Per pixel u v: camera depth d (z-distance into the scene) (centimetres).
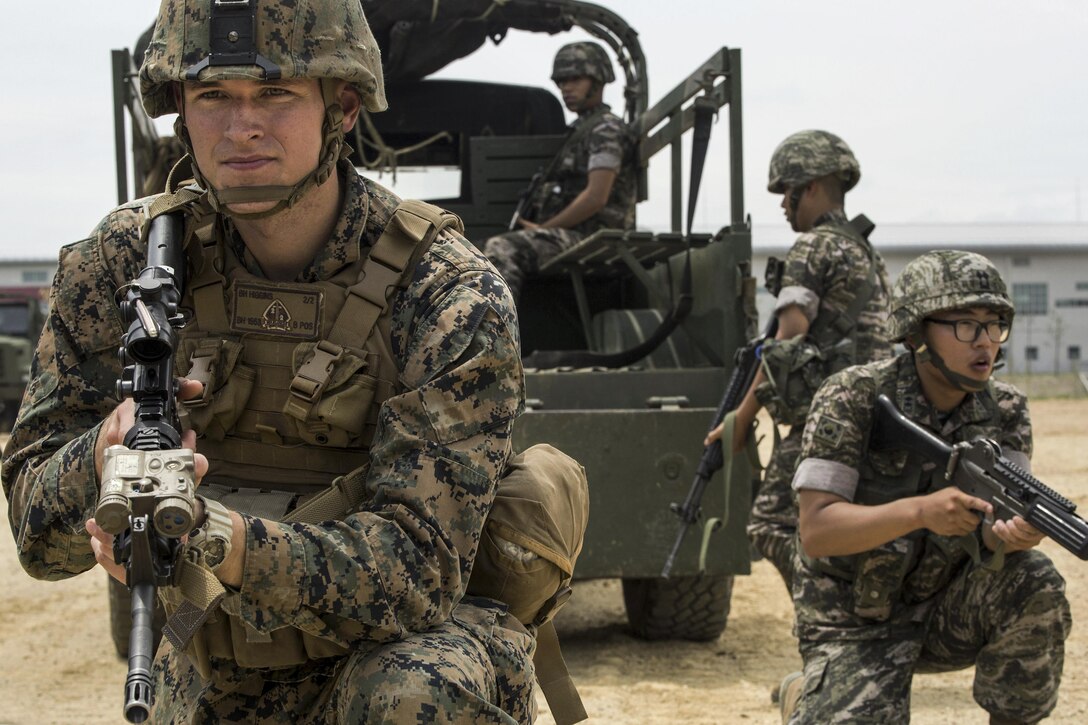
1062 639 315
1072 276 3616
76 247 196
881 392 329
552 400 513
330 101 185
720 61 516
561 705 228
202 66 175
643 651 536
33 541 185
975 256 322
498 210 682
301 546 171
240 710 196
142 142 613
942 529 306
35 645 575
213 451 194
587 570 489
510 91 707
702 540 491
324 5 180
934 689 456
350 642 181
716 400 518
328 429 189
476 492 183
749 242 514
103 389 193
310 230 190
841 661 323
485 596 204
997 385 338
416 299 189
